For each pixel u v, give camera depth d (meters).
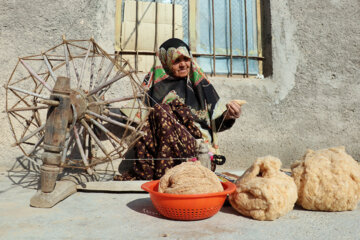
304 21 3.62
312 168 1.77
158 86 2.96
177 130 2.39
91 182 2.18
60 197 1.88
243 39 3.69
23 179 2.51
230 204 1.89
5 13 2.99
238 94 3.36
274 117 3.42
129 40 3.39
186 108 2.60
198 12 3.62
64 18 3.06
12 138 2.89
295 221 1.55
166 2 3.54
